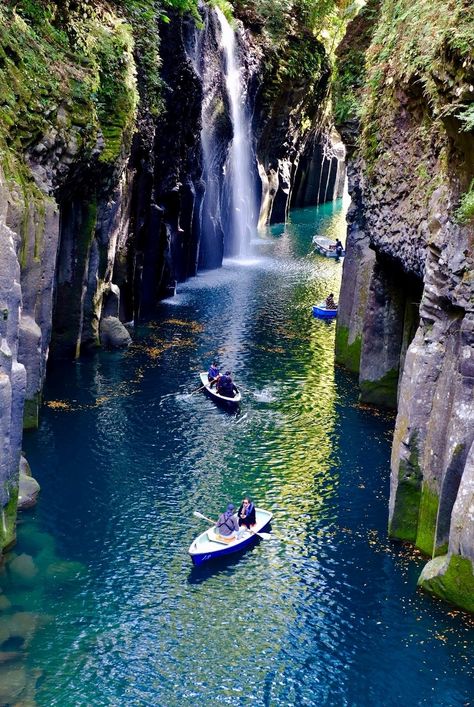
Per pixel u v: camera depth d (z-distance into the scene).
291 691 14.84
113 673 15.08
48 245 23.92
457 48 16.22
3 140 21.98
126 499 20.98
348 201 86.06
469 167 16.91
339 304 32.12
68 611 16.69
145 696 14.56
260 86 56.47
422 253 20.70
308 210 77.06
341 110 30.39
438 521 17.67
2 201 19.61
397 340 27.12
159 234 37.31
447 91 17.23
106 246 31.03
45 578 17.66
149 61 34.88
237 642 16.02
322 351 33.56
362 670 15.34
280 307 40.19
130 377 29.00
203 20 44.28
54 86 25.34
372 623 16.56
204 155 46.12
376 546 19.20
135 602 17.06
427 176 20.97
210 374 28.66
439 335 18.20
